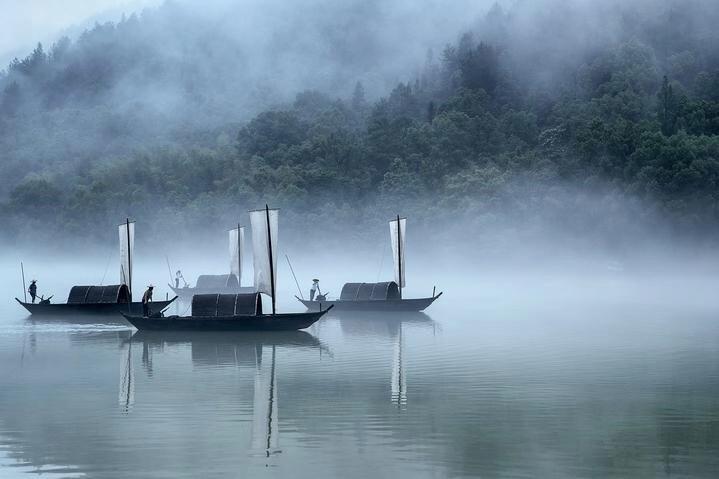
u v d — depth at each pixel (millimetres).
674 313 95938
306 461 31969
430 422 38125
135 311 92688
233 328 74375
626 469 30953
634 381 48375
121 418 39094
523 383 47875
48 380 49312
